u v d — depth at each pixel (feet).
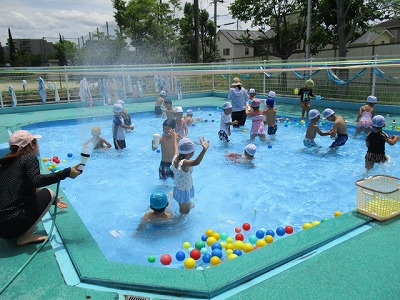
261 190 18.93
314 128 26.11
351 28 51.70
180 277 9.20
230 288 8.97
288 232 13.67
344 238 11.36
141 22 81.46
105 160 24.89
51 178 10.65
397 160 23.40
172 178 20.48
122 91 49.21
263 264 9.71
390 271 9.49
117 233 14.30
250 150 23.15
